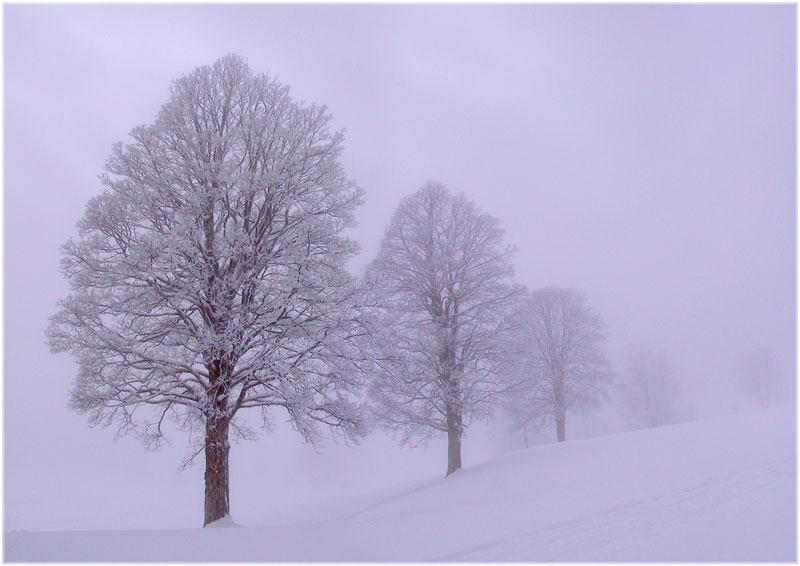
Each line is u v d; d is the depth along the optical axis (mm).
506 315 22359
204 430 13516
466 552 7297
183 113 13984
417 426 21969
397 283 22250
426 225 23234
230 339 11922
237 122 14188
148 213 12773
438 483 20891
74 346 11961
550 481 14336
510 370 21781
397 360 15125
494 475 18469
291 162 13445
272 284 12641
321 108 14617
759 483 8812
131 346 12320
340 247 13758
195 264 12336
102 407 12023
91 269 12281
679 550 6172
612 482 11500
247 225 13773
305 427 12930
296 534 9617
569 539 7230
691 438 16516
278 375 12203
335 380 13688
